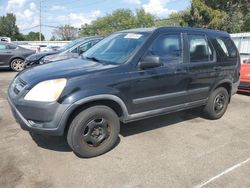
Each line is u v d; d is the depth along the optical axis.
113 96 3.77
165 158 3.86
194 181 3.31
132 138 4.52
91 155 3.79
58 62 4.41
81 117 3.59
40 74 3.71
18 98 3.56
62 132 3.49
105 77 3.71
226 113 6.10
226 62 5.39
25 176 3.31
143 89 4.11
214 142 4.46
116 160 3.77
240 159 3.89
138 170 3.53
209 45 5.11
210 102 5.35
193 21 31.25
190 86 4.80
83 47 9.13
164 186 3.20
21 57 13.13
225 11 32.66
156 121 5.38
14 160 3.67
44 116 3.43
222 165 3.71
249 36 13.79
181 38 4.65
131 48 4.20
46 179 3.27
